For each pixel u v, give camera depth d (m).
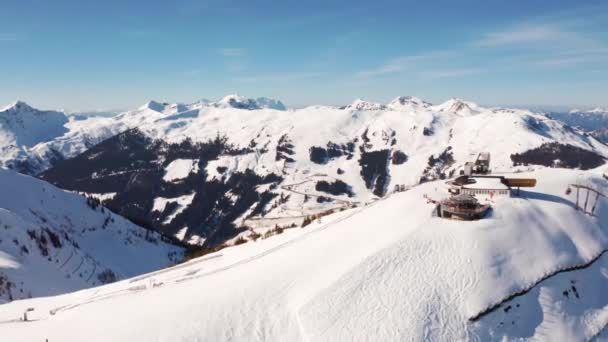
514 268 50.81
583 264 56.34
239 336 41.84
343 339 40.34
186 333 42.31
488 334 43.19
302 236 68.06
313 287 47.06
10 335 47.03
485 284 47.16
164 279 62.06
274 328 42.50
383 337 40.38
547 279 51.41
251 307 45.19
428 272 48.09
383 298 44.62
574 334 46.56
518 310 46.59
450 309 43.94
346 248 55.31
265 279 50.12
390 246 52.19
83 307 52.84
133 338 42.44
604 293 54.47
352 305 43.91
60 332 46.03
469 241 52.88
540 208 65.94
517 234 56.34
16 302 63.94
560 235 60.03
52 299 62.81
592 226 66.00
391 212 65.19
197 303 47.00
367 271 48.22
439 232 54.78
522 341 43.88
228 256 71.00
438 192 71.81
